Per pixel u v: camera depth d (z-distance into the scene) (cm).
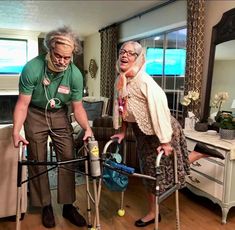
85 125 218
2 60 659
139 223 230
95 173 173
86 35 707
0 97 473
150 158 206
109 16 498
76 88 212
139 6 432
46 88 203
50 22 551
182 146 214
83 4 418
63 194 229
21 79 197
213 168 249
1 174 218
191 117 318
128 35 527
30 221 235
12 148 216
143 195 290
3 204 224
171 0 397
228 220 245
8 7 437
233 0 298
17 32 659
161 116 183
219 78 315
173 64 418
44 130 217
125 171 170
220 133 268
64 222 234
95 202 180
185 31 385
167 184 200
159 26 434
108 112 538
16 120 197
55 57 185
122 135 221
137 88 189
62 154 226
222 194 240
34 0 399
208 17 332
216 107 317
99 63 657
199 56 335
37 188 228
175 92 413
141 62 192
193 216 251
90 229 210
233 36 294
